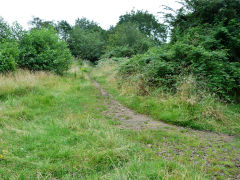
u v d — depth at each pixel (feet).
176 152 10.35
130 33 80.12
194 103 17.13
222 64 20.72
